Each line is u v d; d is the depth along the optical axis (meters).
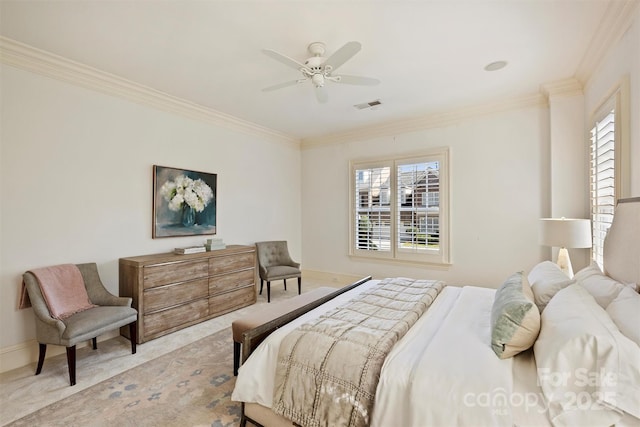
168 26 2.24
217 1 1.96
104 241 3.12
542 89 3.43
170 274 3.22
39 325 2.36
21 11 2.06
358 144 5.11
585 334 1.15
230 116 4.36
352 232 5.19
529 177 3.76
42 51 2.58
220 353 2.76
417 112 4.23
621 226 1.85
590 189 3.00
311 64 2.40
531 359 1.45
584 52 2.63
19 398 2.08
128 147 3.32
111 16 2.12
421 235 4.49
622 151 2.12
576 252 3.30
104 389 2.19
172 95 3.60
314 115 4.35
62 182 2.83
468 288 2.72
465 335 1.62
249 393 1.69
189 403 2.02
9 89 2.52
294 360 1.59
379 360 1.45
